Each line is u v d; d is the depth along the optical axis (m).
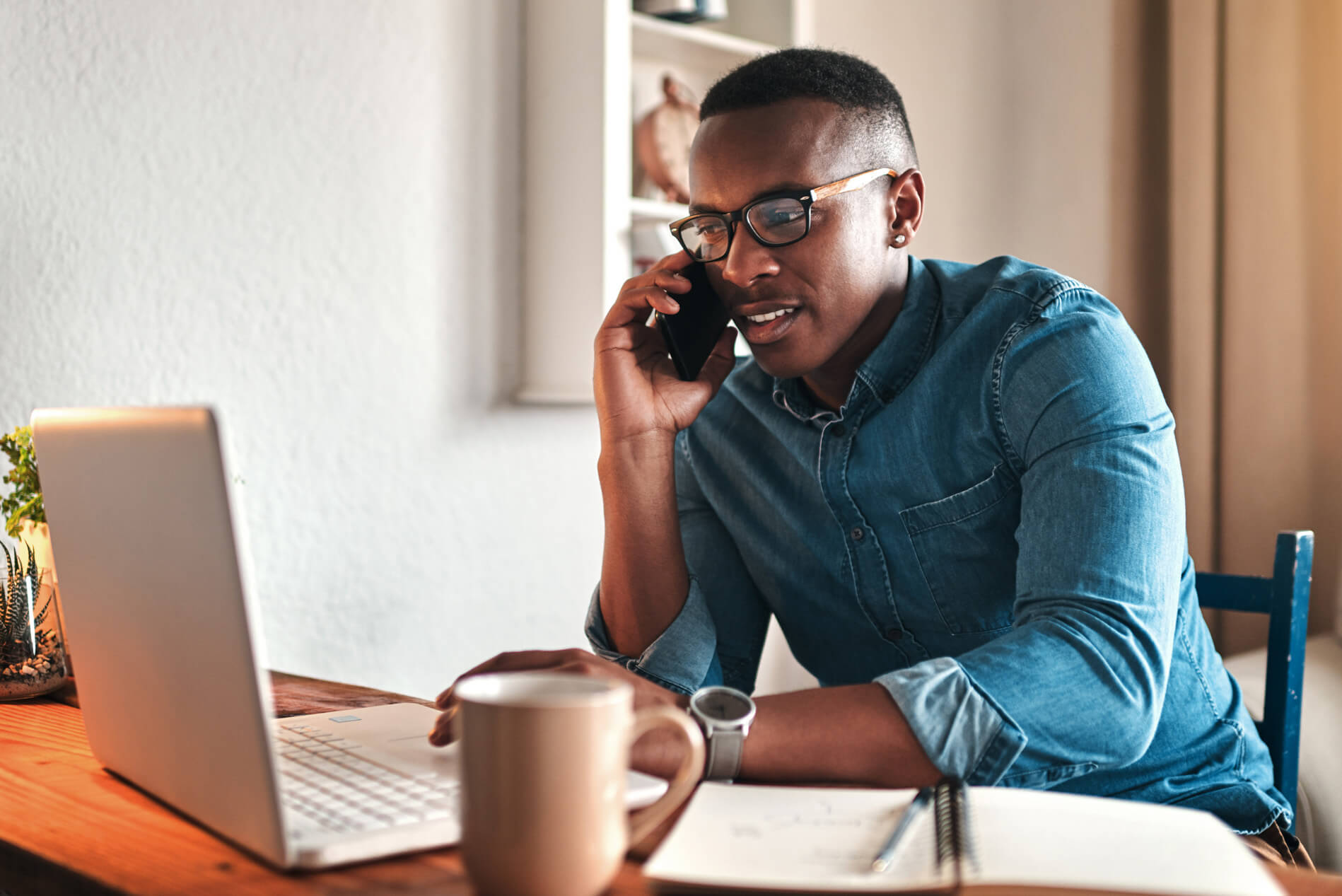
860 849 0.58
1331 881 0.59
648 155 2.10
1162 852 0.56
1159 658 0.83
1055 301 1.05
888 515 1.14
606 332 1.16
